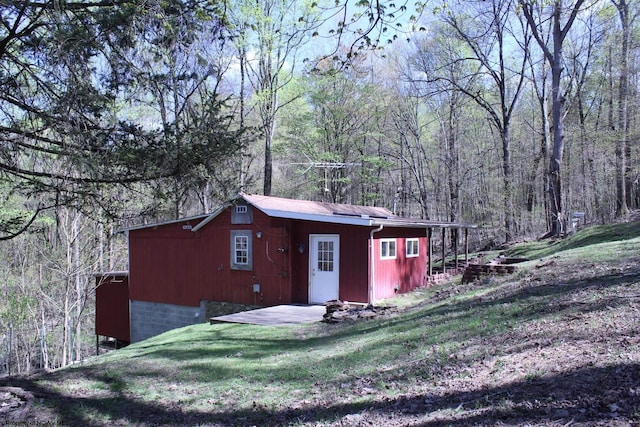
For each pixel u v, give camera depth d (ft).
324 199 106.01
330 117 99.25
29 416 19.30
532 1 46.01
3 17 19.43
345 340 29.22
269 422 17.39
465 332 24.29
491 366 18.15
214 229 56.95
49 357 69.15
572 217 82.89
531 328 21.77
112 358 31.81
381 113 99.45
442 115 108.88
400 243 58.54
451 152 107.55
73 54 19.86
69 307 62.34
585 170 101.50
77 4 20.97
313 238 52.95
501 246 90.68
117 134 22.54
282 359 26.61
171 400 21.34
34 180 22.09
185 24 22.56
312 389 20.54
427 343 23.99
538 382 15.02
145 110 29.04
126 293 64.44
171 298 59.82
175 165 23.02
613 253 37.78
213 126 24.08
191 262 58.49
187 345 33.53
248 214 54.54
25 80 20.97
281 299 52.37
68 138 20.70
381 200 134.62
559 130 78.64
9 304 65.82
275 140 98.78
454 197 105.81
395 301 51.39
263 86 86.58
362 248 50.65
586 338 18.33
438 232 134.51
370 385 19.48
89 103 20.72
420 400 16.33
